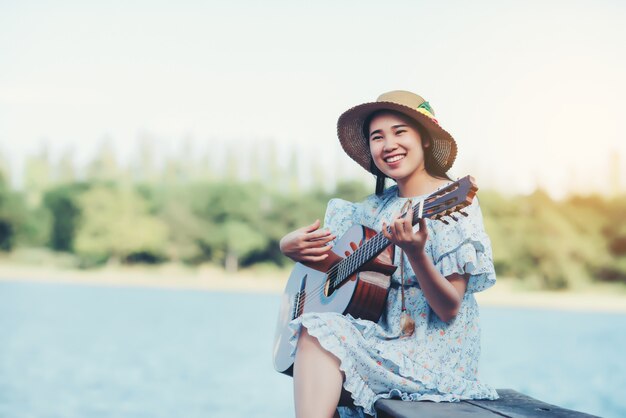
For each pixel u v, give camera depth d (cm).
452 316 219
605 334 1775
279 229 4900
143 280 4531
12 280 3991
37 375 852
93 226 4912
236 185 4959
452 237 224
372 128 246
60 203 4950
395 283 236
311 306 251
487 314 2691
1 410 635
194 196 4925
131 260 4938
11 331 1394
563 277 4409
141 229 4884
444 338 227
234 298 2981
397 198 253
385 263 230
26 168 5047
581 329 1953
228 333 1467
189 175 5312
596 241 4447
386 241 219
